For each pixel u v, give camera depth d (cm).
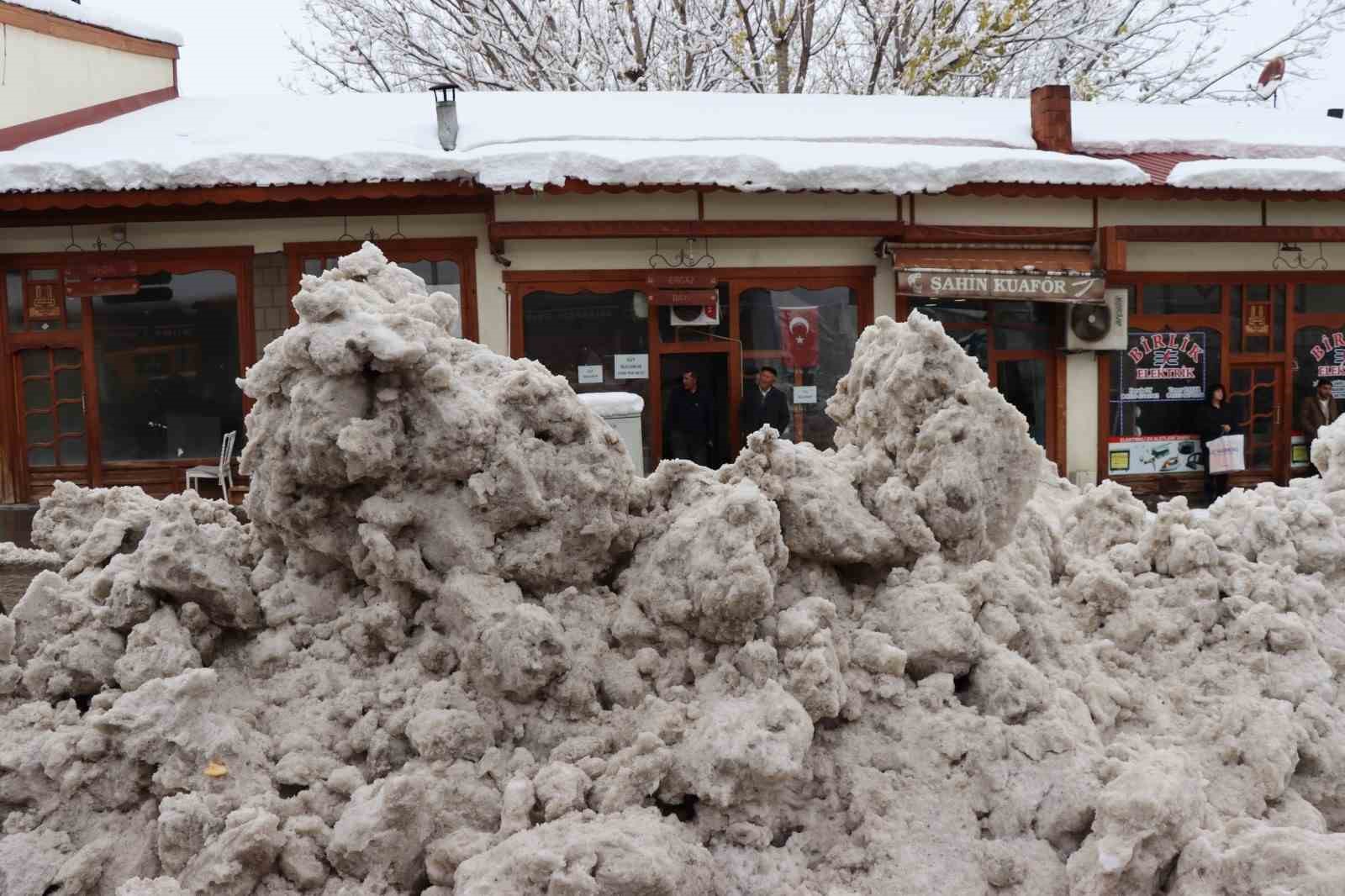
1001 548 351
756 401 1267
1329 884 223
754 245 1258
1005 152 1267
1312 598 357
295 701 280
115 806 259
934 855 254
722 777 251
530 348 1232
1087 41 2273
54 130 1312
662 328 1254
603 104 1526
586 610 297
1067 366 1355
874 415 349
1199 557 351
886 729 281
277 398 301
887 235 1254
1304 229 1329
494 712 273
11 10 1246
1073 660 319
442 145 1267
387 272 375
